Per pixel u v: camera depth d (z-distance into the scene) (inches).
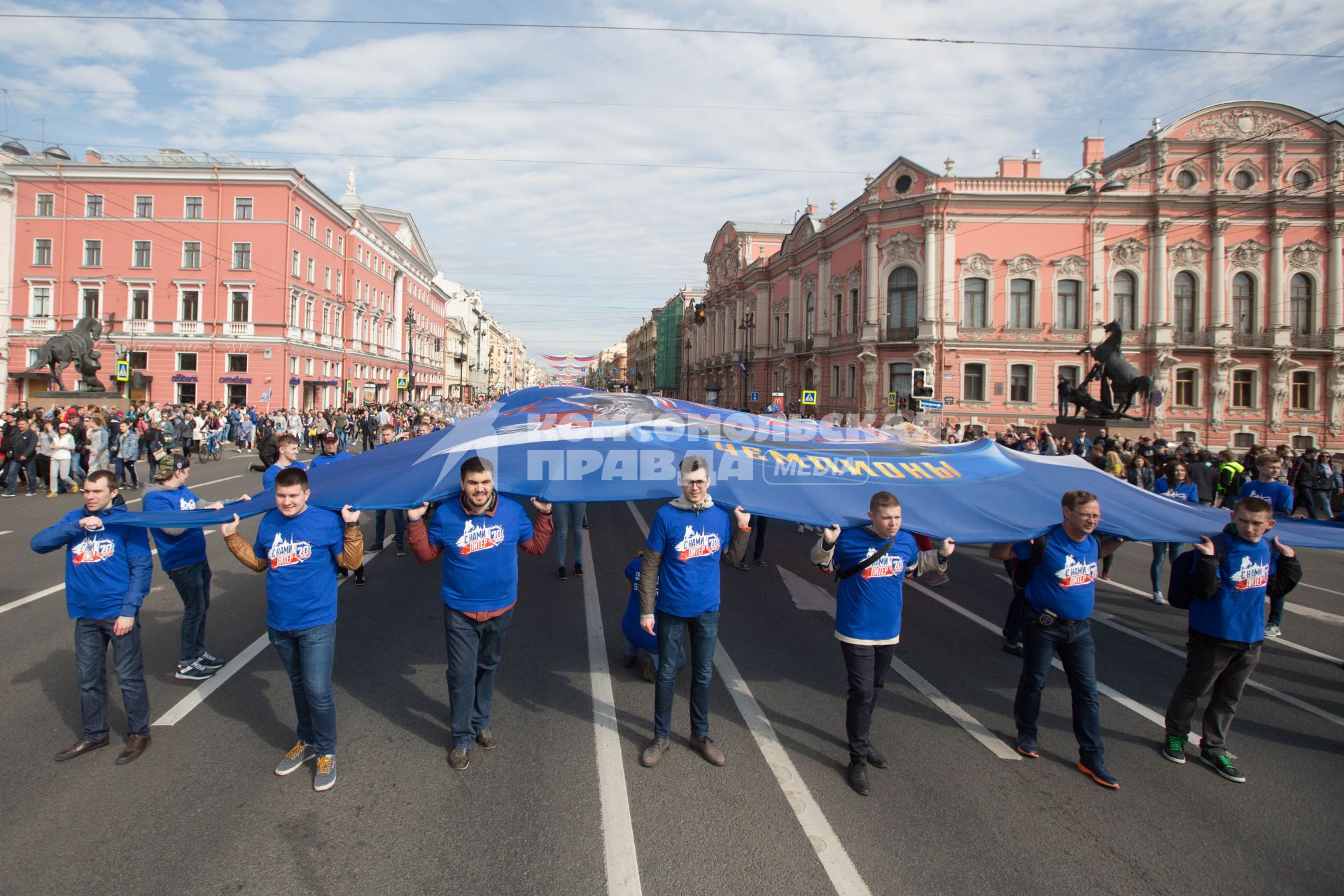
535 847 130.6
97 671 161.6
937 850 132.6
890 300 1373.0
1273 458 337.4
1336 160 1284.4
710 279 2593.5
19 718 177.6
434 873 122.9
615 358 5944.9
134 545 161.6
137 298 1546.5
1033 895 120.6
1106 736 183.9
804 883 122.3
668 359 3393.2
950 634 266.4
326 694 149.6
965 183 1295.5
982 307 1311.5
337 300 1898.4
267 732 173.8
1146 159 1311.5
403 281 2583.7
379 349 2295.8
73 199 1525.6
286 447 287.6
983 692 210.1
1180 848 135.6
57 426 600.4
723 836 135.0
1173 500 221.9
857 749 154.9
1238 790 157.9
